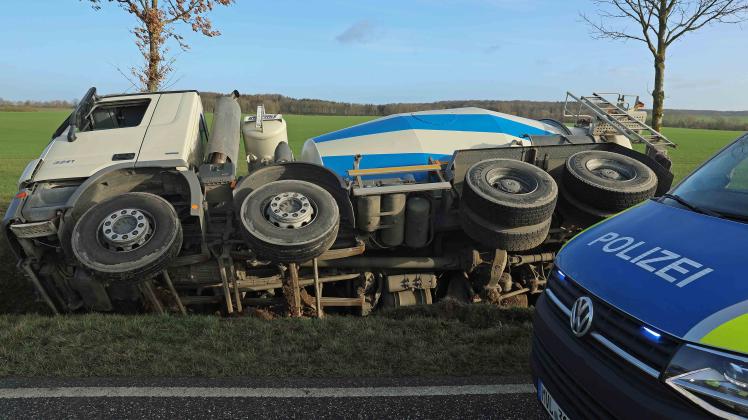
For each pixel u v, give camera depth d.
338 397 3.57
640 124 7.46
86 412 3.34
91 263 4.49
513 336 4.72
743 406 1.87
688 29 10.96
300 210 4.99
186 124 6.11
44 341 4.36
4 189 15.16
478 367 4.07
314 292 6.01
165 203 4.88
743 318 2.00
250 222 4.92
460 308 5.60
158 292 5.41
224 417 3.31
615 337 2.35
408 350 4.37
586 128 8.12
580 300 2.61
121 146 5.69
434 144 6.93
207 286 5.55
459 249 6.54
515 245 5.62
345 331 4.76
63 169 5.33
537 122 8.23
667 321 2.15
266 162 7.25
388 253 6.52
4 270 7.39
